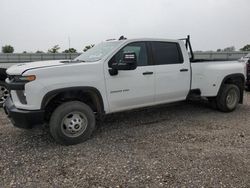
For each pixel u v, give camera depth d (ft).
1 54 70.69
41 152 13.87
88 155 13.43
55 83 13.97
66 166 12.24
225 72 21.36
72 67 14.52
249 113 21.88
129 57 14.94
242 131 16.99
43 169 11.96
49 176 11.34
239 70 22.45
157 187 10.36
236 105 22.52
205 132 16.83
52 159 13.00
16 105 14.38
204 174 11.30
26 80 13.53
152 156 13.17
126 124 18.67
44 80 13.76
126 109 17.10
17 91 14.24
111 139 15.71
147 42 17.61
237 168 11.80
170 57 18.62
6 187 10.50
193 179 10.90
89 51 18.40
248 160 12.62
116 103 16.34
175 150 13.89
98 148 14.34
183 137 15.93
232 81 22.31
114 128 17.80
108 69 15.72
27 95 13.64
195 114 21.39
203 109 23.03
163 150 13.92
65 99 15.03
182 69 19.02
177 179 10.93
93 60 16.07
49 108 15.01
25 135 16.48
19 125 14.29
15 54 72.02
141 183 10.67
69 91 14.66
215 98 21.71
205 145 14.57
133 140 15.51
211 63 21.02
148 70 17.26
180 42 19.25
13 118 14.24
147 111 22.16
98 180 10.96
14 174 11.53
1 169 11.96
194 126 18.16
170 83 18.48
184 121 19.39
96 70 15.28
